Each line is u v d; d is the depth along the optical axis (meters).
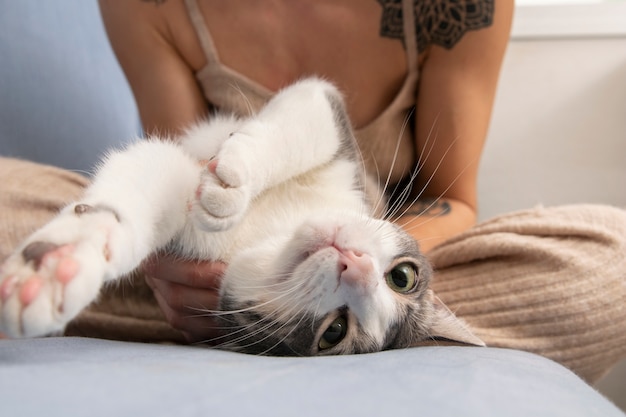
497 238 0.32
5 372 0.18
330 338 0.28
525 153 0.54
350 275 0.26
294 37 0.38
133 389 0.17
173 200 0.26
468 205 0.40
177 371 0.19
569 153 0.54
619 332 0.30
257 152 0.26
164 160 0.27
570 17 0.51
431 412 0.17
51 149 0.45
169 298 0.29
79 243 0.20
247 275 0.28
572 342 0.29
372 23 0.37
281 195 0.30
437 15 0.37
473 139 0.39
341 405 0.17
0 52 0.42
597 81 0.52
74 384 0.17
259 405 0.17
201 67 0.39
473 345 0.27
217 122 0.32
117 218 0.22
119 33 0.39
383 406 0.17
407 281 0.29
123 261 0.22
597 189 0.54
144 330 0.32
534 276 0.30
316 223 0.27
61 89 0.45
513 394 0.19
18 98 0.43
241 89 0.39
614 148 0.53
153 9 0.38
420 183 0.41
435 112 0.38
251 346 0.28
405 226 0.35
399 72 0.39
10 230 0.29
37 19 0.44
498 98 0.54
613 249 0.31
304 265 0.27
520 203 0.55
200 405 0.16
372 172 0.39
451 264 0.33
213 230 0.24
